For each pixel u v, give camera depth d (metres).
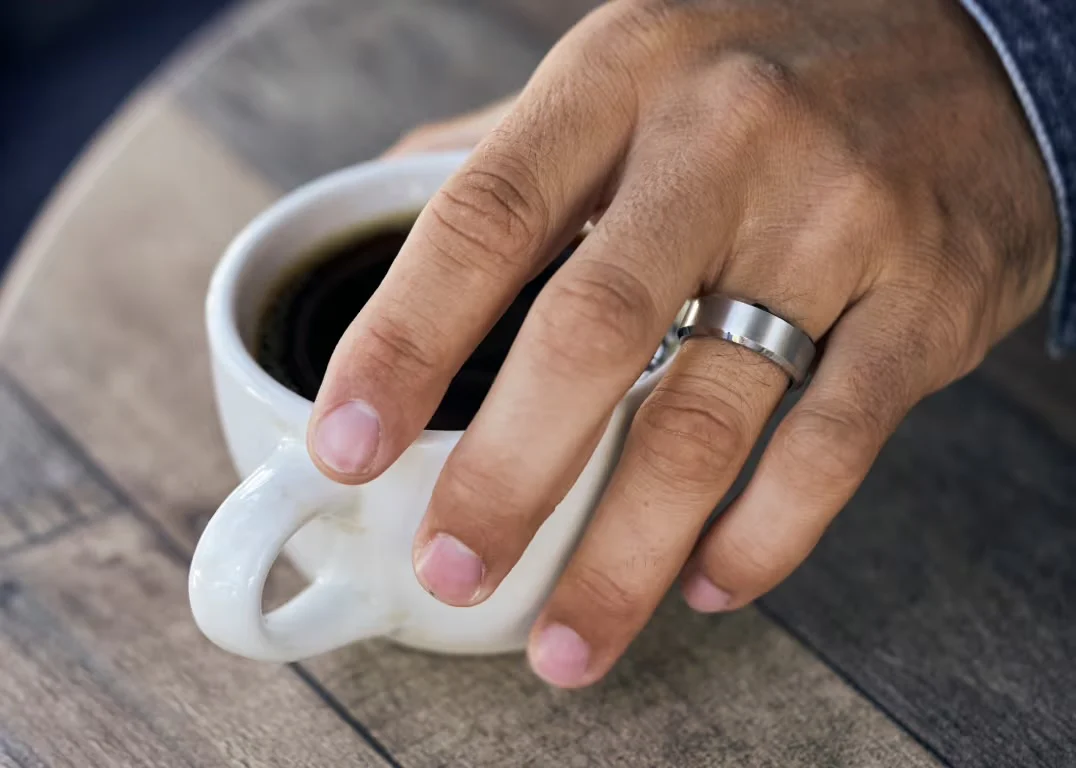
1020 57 0.50
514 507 0.43
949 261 0.47
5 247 1.02
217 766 0.45
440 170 0.49
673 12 0.48
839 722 0.46
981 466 0.52
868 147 0.47
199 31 1.28
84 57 1.24
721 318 0.45
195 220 0.58
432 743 0.45
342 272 0.48
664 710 0.46
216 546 0.42
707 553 0.46
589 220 0.47
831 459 0.44
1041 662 0.48
